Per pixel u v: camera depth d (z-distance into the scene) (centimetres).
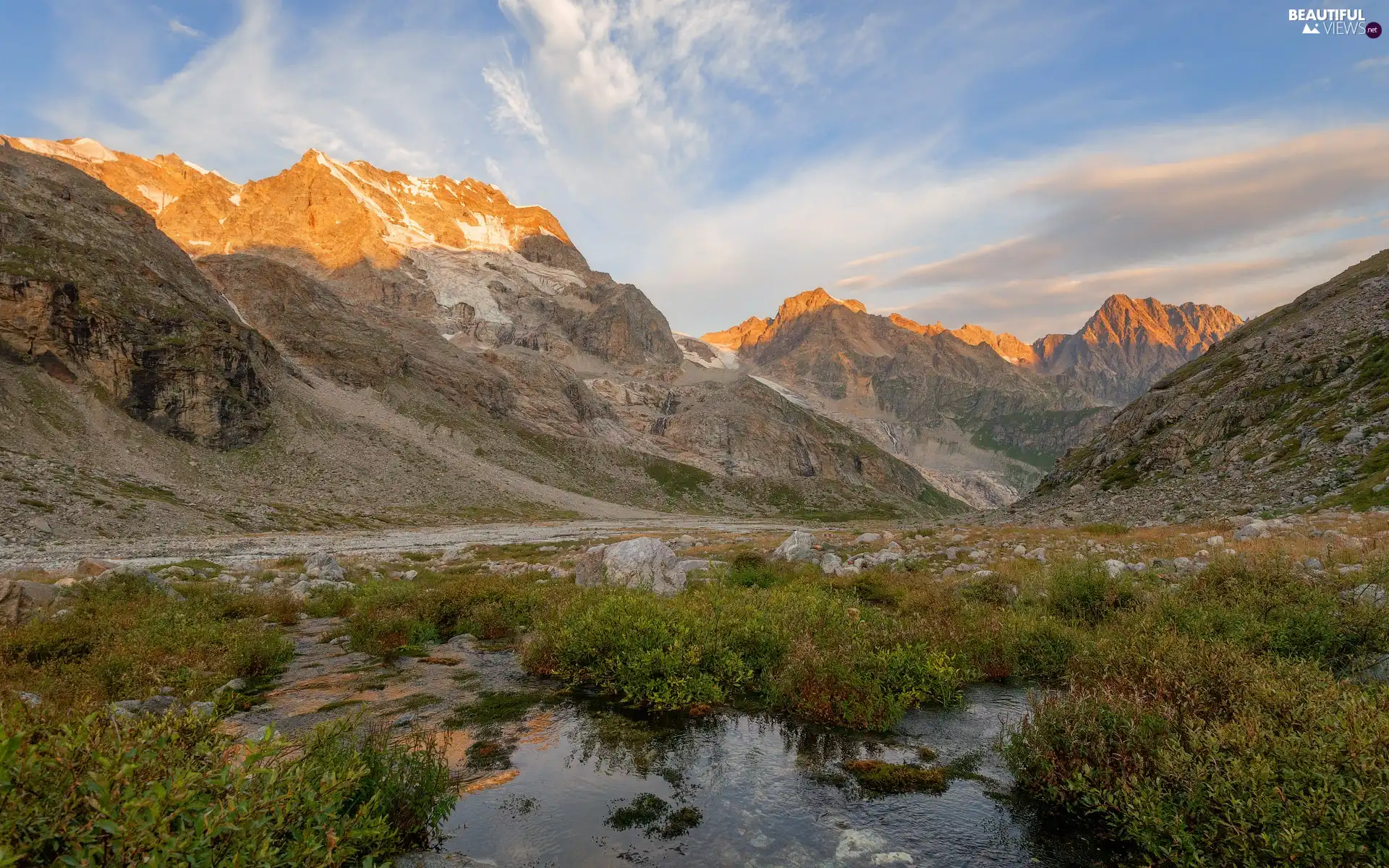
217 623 1424
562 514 13738
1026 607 1374
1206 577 1312
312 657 1271
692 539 5647
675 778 685
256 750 403
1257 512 3438
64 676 937
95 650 1097
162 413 9388
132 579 1916
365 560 3919
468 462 15062
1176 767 529
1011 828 575
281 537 6450
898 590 1689
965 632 1139
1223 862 455
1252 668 711
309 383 14950
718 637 1070
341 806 502
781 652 1052
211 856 345
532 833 561
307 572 2850
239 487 9194
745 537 6153
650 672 963
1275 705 623
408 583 2338
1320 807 438
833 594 1608
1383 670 797
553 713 902
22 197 10781
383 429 13925
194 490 7712
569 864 510
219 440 9944
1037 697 952
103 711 483
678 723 862
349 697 981
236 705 925
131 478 6944
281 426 11444
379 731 765
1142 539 2741
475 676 1112
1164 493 4994
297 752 633
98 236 11262
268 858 364
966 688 1012
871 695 856
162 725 431
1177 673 745
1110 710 668
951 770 709
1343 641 889
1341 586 1134
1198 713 656
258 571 3052
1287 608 1015
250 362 11412
